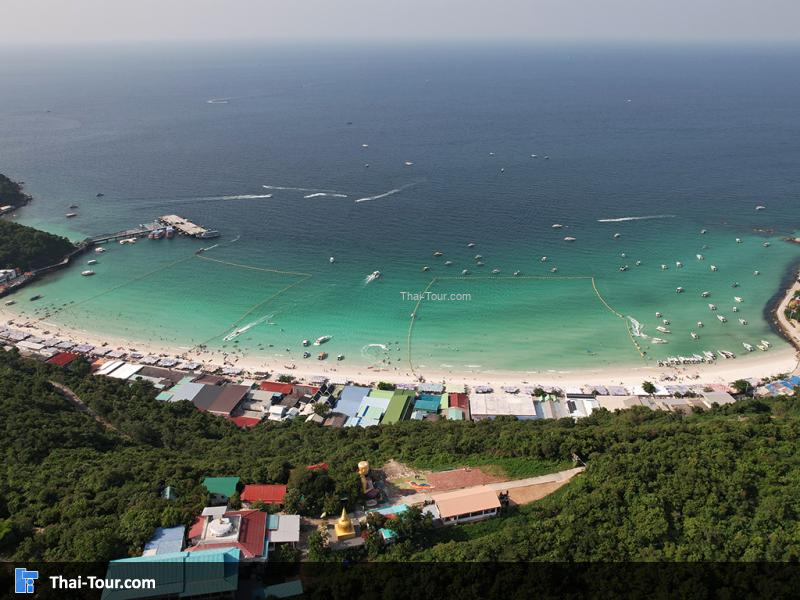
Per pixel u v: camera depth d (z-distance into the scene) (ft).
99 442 467.11
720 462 361.71
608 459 378.12
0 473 395.34
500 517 346.74
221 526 312.50
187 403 568.00
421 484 378.94
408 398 597.93
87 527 318.45
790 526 317.22
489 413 570.05
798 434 403.95
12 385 538.88
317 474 357.82
